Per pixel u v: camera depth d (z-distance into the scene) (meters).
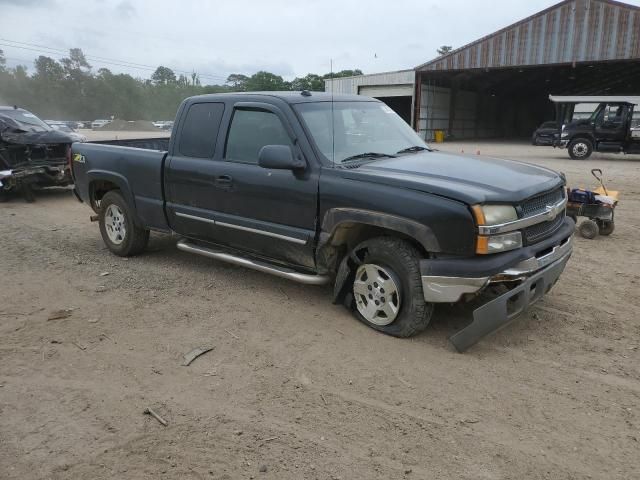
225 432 3.14
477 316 3.87
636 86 46.50
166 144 7.67
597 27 31.69
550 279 4.23
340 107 5.09
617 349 4.12
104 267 6.23
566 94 51.88
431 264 3.88
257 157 4.93
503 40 35.00
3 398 3.53
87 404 3.45
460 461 2.88
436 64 37.94
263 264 5.09
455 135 46.12
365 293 4.45
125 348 4.20
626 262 6.44
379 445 3.02
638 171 16.84
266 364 3.92
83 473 2.81
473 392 3.53
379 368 3.84
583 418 3.25
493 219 3.74
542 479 2.75
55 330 4.53
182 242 5.92
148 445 3.03
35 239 7.67
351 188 4.22
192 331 4.48
